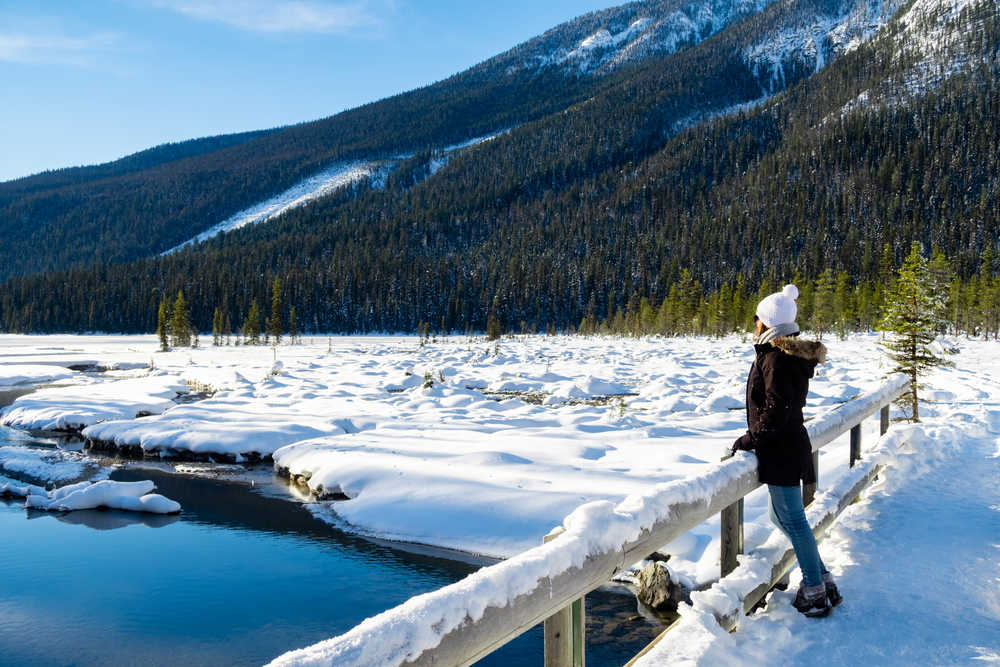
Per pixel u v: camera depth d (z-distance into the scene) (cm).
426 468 934
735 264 13488
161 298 12506
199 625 550
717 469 273
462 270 14362
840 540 407
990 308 6028
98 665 491
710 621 251
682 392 1883
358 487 916
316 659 104
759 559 307
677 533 243
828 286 6669
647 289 12888
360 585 632
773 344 287
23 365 3975
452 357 3675
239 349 6244
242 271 15100
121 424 1462
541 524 723
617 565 204
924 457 615
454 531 746
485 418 1462
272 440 1257
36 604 597
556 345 5494
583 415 1470
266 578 653
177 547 752
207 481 1082
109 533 813
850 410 454
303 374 2742
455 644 134
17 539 795
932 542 395
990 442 710
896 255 11612
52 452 1359
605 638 490
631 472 863
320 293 13100
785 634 271
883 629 279
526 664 467
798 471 290
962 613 296
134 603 598
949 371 2016
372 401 1864
